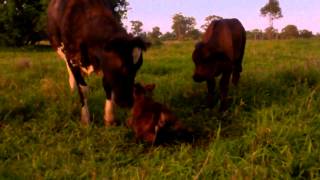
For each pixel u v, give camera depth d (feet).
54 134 12.92
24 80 20.84
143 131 11.36
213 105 14.96
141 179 9.21
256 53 33.53
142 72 23.77
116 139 12.23
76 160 10.92
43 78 21.30
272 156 9.75
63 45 14.23
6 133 12.67
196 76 14.46
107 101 13.12
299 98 13.94
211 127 12.69
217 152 9.99
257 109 13.26
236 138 11.00
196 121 13.30
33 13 70.18
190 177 9.36
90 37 12.84
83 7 13.58
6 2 70.69
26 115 14.42
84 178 9.84
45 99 15.87
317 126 11.10
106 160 10.86
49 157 10.96
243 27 16.85
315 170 8.94
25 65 26.73
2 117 14.23
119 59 11.39
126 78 11.52
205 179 9.10
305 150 9.90
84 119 13.69
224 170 9.29
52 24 15.03
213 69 14.32
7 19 70.44
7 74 23.30
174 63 28.25
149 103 11.49
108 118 13.25
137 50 11.51
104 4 13.89
